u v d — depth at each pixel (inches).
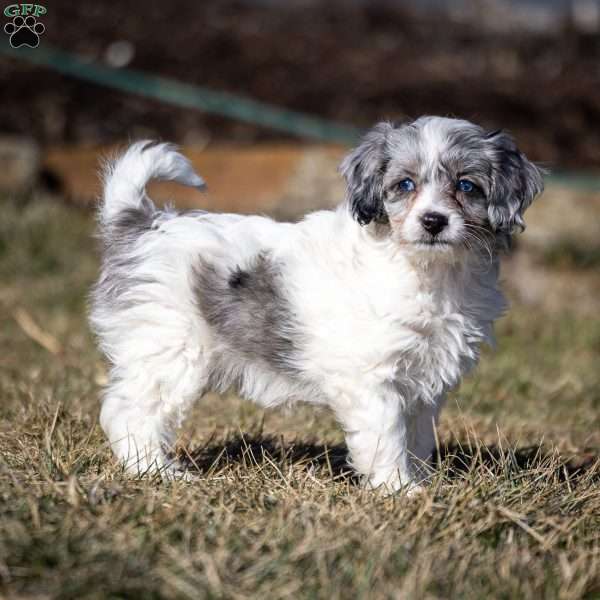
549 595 148.6
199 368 208.8
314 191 508.1
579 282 492.4
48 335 357.1
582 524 177.2
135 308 207.5
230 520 163.8
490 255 205.3
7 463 191.2
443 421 263.4
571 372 345.4
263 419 240.4
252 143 564.4
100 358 318.3
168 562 148.5
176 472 203.2
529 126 582.9
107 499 170.2
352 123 567.8
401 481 194.4
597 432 270.2
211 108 567.2
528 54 671.1
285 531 159.3
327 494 182.1
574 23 724.0
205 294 203.8
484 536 169.0
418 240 191.2
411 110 582.2
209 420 251.3
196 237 207.0
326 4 727.1
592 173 554.3
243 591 142.7
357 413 198.4
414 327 195.2
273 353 202.2
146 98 588.1
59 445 203.0
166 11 671.1
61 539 150.8
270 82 599.2
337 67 624.1
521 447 241.8
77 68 573.0
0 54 600.1
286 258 201.2
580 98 604.7
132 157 217.5
